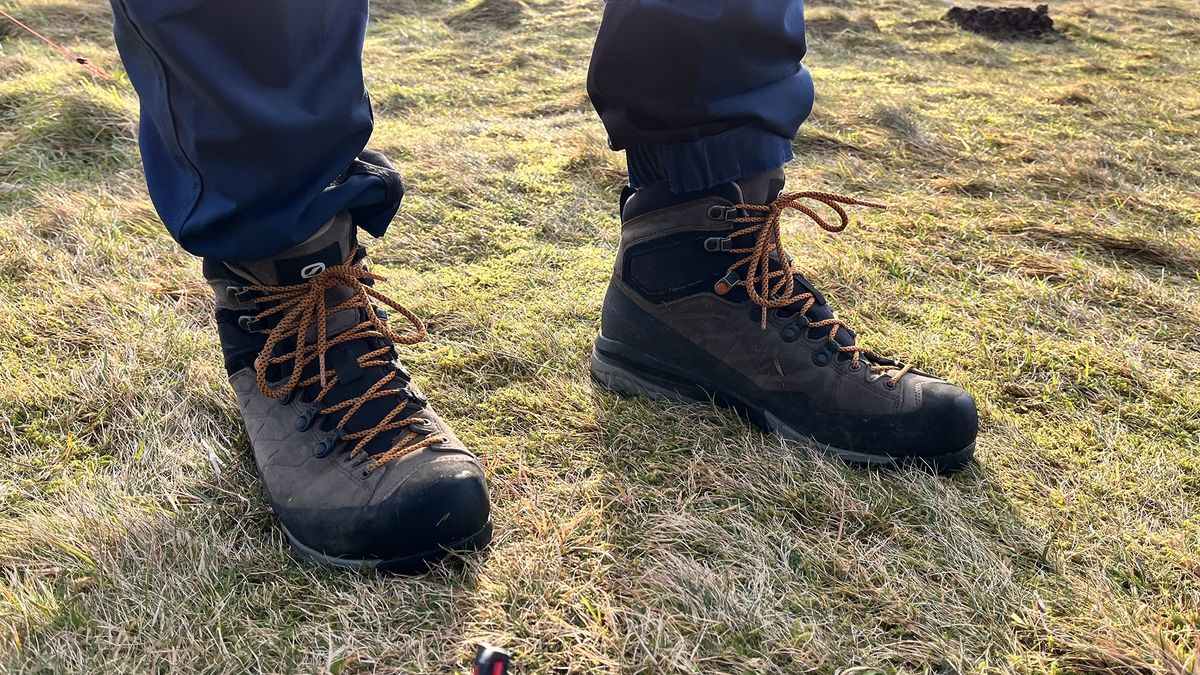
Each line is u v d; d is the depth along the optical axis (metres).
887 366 1.15
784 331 1.14
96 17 4.80
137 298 1.55
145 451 1.12
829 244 1.95
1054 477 1.12
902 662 0.83
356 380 0.98
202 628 0.83
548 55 4.57
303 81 0.86
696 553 0.96
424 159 2.47
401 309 1.07
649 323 1.22
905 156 2.77
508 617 0.85
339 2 0.87
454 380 1.33
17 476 1.07
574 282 1.72
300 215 0.91
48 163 2.28
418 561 0.90
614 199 2.26
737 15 1.00
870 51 5.41
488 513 0.94
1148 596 0.92
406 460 0.92
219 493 1.04
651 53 1.01
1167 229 2.18
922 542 0.99
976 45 5.65
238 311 1.03
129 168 2.29
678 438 1.17
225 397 1.24
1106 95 3.82
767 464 1.11
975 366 1.42
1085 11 7.60
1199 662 0.81
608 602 0.88
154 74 0.85
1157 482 1.11
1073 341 1.52
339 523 0.90
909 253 1.91
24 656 0.78
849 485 1.07
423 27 5.50
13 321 1.44
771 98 1.08
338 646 0.82
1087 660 0.83
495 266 1.80
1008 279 1.78
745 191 1.12
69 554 0.92
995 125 3.21
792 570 0.94
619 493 1.05
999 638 0.85
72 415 1.19
